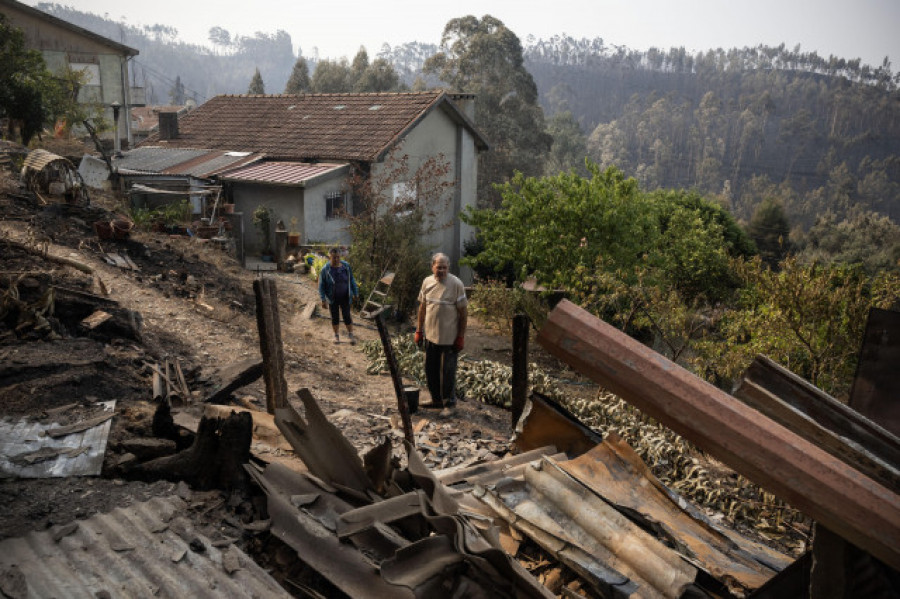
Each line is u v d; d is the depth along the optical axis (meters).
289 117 25.98
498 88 58.28
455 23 60.91
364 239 17.48
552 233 15.16
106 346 5.89
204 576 2.65
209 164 22.27
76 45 28.52
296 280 15.98
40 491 3.23
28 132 20.92
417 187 20.25
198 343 7.59
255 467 3.46
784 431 1.63
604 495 3.16
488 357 13.41
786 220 63.88
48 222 10.77
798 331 9.47
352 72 80.50
